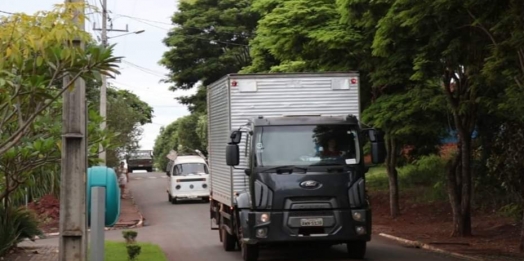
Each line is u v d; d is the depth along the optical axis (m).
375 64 23.12
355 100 17.19
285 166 15.49
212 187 20.75
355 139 15.90
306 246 17.22
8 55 8.88
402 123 23.88
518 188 23.41
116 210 8.44
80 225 10.21
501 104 16.50
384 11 19.33
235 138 15.62
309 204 15.39
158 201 40.91
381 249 19.14
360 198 15.62
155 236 24.00
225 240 19.12
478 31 16.84
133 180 58.25
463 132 21.00
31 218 18.33
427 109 22.84
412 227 24.78
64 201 10.23
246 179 16.64
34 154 13.73
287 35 24.55
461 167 21.95
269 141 15.69
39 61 8.99
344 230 15.41
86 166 10.23
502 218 25.08
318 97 17.11
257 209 15.43
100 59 9.11
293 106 17.02
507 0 14.81
